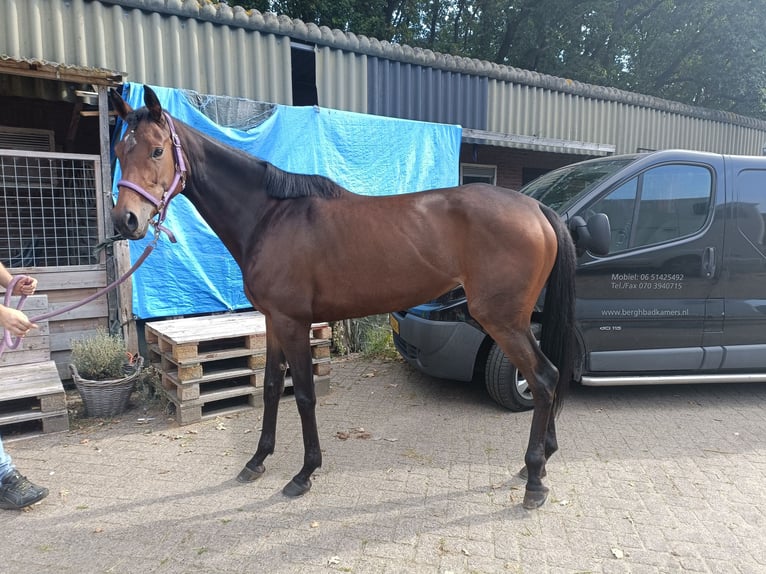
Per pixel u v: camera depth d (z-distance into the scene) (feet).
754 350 13.17
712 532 8.01
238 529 8.11
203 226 16.17
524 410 13.12
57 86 15.03
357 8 44.80
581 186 13.06
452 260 8.70
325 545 7.71
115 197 15.12
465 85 25.72
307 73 23.59
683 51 52.21
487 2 51.29
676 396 14.33
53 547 7.68
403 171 20.11
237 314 15.87
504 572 7.09
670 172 12.77
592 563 7.29
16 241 16.34
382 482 9.59
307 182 9.17
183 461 10.46
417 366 13.89
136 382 13.83
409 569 7.16
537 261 8.55
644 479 9.68
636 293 12.55
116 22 17.39
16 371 12.64
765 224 13.04
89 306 14.69
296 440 11.47
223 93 19.53
